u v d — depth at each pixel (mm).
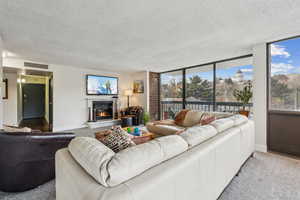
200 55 3551
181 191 958
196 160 1084
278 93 2748
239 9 1726
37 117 7848
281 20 1977
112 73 5984
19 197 1593
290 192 1622
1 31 2277
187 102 4965
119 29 2229
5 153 1613
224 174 1533
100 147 942
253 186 1734
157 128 3254
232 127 1937
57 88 4641
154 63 4395
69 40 2645
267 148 2844
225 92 3992
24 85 7453
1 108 2459
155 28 2199
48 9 1722
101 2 1597
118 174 733
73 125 4980
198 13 1809
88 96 5320
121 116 5750
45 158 1787
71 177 896
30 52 3340
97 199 656
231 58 3797
